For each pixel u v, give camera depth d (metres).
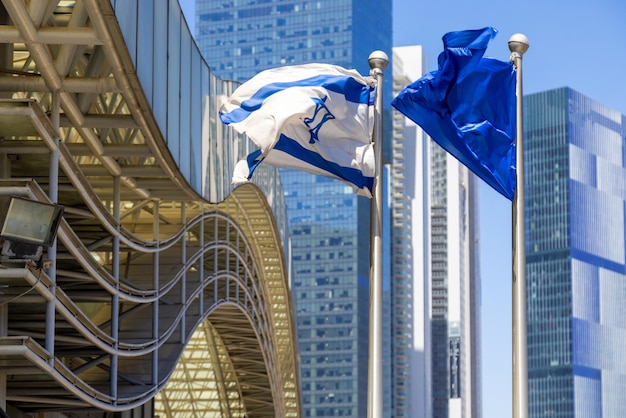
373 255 36.75
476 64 37.91
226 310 104.00
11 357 42.69
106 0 38.91
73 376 49.84
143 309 75.38
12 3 37.97
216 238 89.50
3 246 35.84
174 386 130.88
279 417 135.12
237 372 127.50
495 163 37.94
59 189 51.09
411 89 37.56
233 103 37.69
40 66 43.59
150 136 53.88
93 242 60.38
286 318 130.88
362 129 37.56
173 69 58.19
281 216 117.94
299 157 37.38
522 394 36.25
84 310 71.44
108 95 56.44
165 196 70.19
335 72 37.72
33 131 43.53
